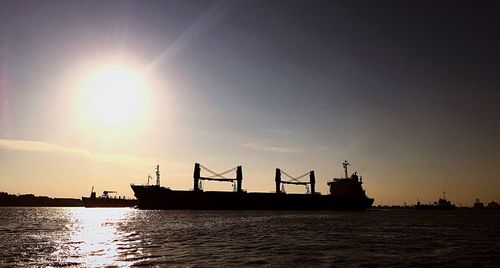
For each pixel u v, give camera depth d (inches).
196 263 1138.7
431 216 6190.9
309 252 1402.6
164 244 1663.4
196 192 6663.4
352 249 1509.6
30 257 1275.8
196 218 4094.5
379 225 3248.0
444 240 1961.1
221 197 6761.8
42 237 2039.9
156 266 1088.8
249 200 6879.9
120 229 2630.4
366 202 7495.1
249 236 2071.9
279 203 7012.8
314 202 7190.0
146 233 2285.9
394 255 1359.5
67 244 1678.2
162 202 6545.3
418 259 1274.6
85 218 4503.0
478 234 2396.7
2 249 1487.5
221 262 1159.0
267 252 1392.7
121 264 1127.6
